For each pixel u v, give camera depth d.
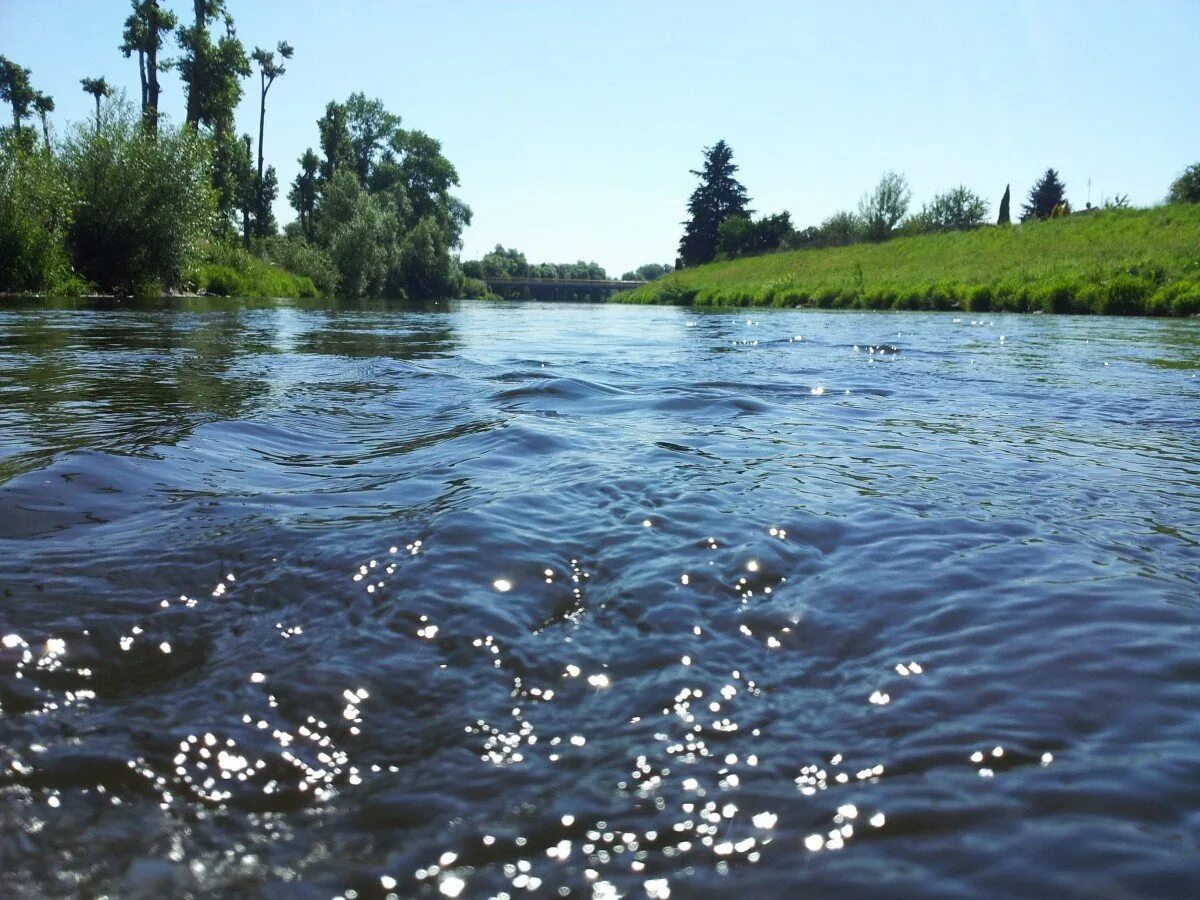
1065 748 1.26
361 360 7.00
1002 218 68.19
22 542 2.00
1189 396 5.36
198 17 36.59
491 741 1.29
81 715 1.32
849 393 5.39
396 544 2.03
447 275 52.06
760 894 0.98
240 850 1.05
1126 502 2.67
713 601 1.79
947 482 2.88
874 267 38.38
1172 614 1.75
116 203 21.84
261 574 1.85
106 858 1.03
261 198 49.53
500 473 2.81
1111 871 1.00
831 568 2.00
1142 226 32.38
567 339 11.07
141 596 1.73
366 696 1.40
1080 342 10.65
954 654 1.57
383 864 1.03
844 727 1.33
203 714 1.33
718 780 1.19
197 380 5.27
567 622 1.69
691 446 3.37
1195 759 1.23
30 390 4.59
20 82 48.72
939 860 1.02
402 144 61.88
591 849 1.05
